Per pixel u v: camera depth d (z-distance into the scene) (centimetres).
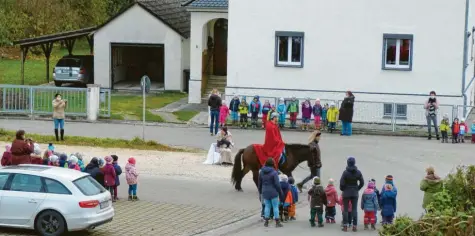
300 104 4044
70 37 4959
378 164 3059
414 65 3991
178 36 4947
